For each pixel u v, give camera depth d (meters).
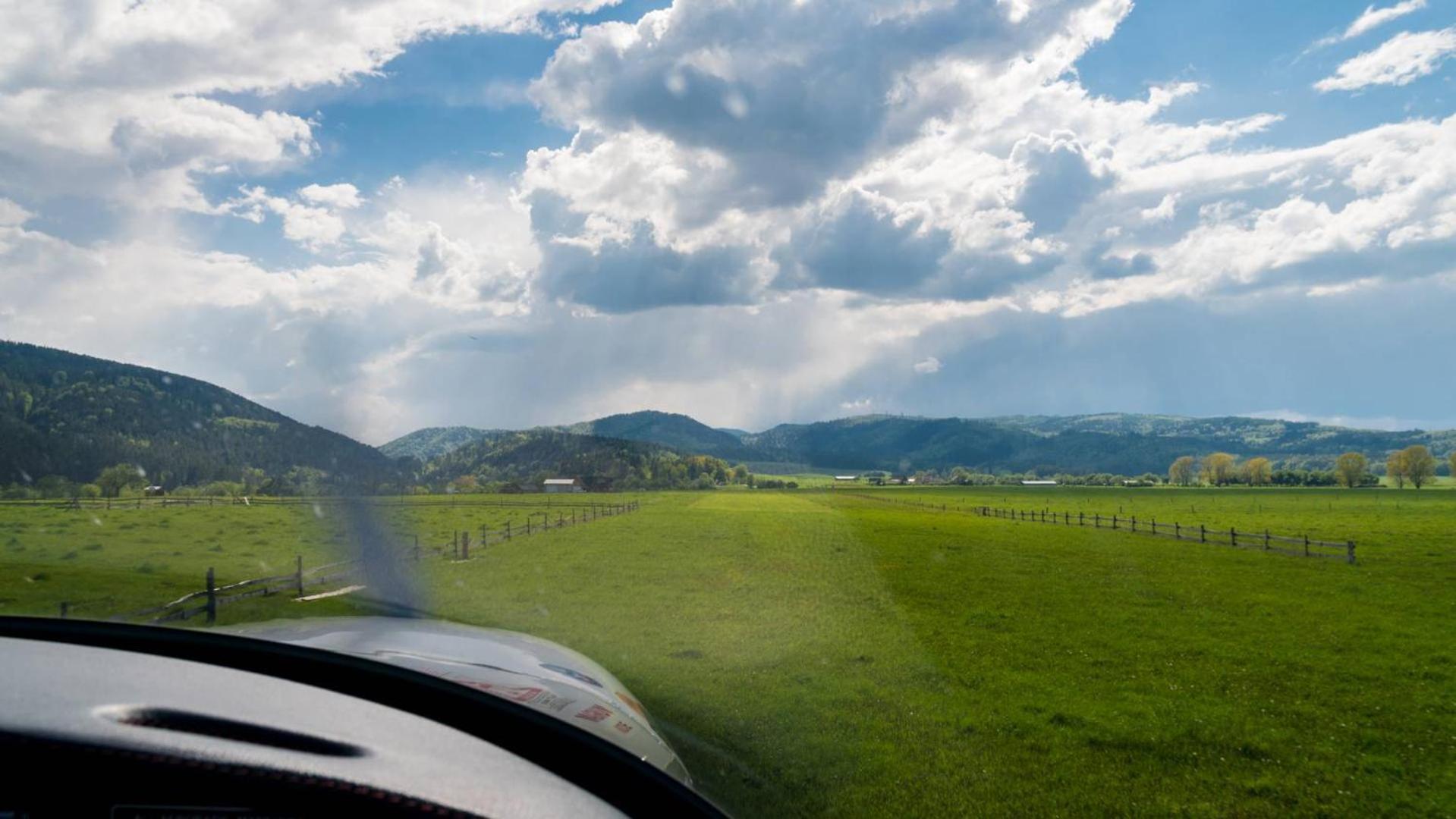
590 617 20.00
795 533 41.81
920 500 90.75
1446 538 47.72
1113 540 43.69
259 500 68.69
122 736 0.80
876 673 14.60
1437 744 11.30
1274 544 41.22
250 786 0.80
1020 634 18.62
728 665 15.01
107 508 64.94
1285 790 9.60
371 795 0.87
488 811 0.97
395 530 27.25
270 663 1.45
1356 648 17.64
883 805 8.72
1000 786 9.48
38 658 1.21
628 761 1.36
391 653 4.62
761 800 8.38
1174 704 13.12
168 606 17.22
